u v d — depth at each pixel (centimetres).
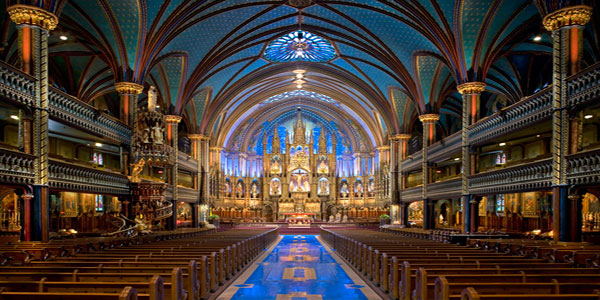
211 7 2542
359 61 3581
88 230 3209
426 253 1181
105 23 2220
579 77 1527
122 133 2242
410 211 4612
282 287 1227
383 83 3750
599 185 1452
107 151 3238
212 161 4688
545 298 553
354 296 1110
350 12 2805
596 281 739
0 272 809
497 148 3075
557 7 1644
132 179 2220
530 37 2489
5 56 2325
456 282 741
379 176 4847
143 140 2147
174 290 746
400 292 915
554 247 1170
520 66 2997
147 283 687
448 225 4038
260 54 3534
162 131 2203
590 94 1470
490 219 3522
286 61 3878
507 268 873
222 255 1210
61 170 1667
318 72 4022
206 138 3953
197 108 3831
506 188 2025
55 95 1672
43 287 688
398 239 1967
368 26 2897
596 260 973
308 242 3105
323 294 1134
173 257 1105
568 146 1584
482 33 2327
